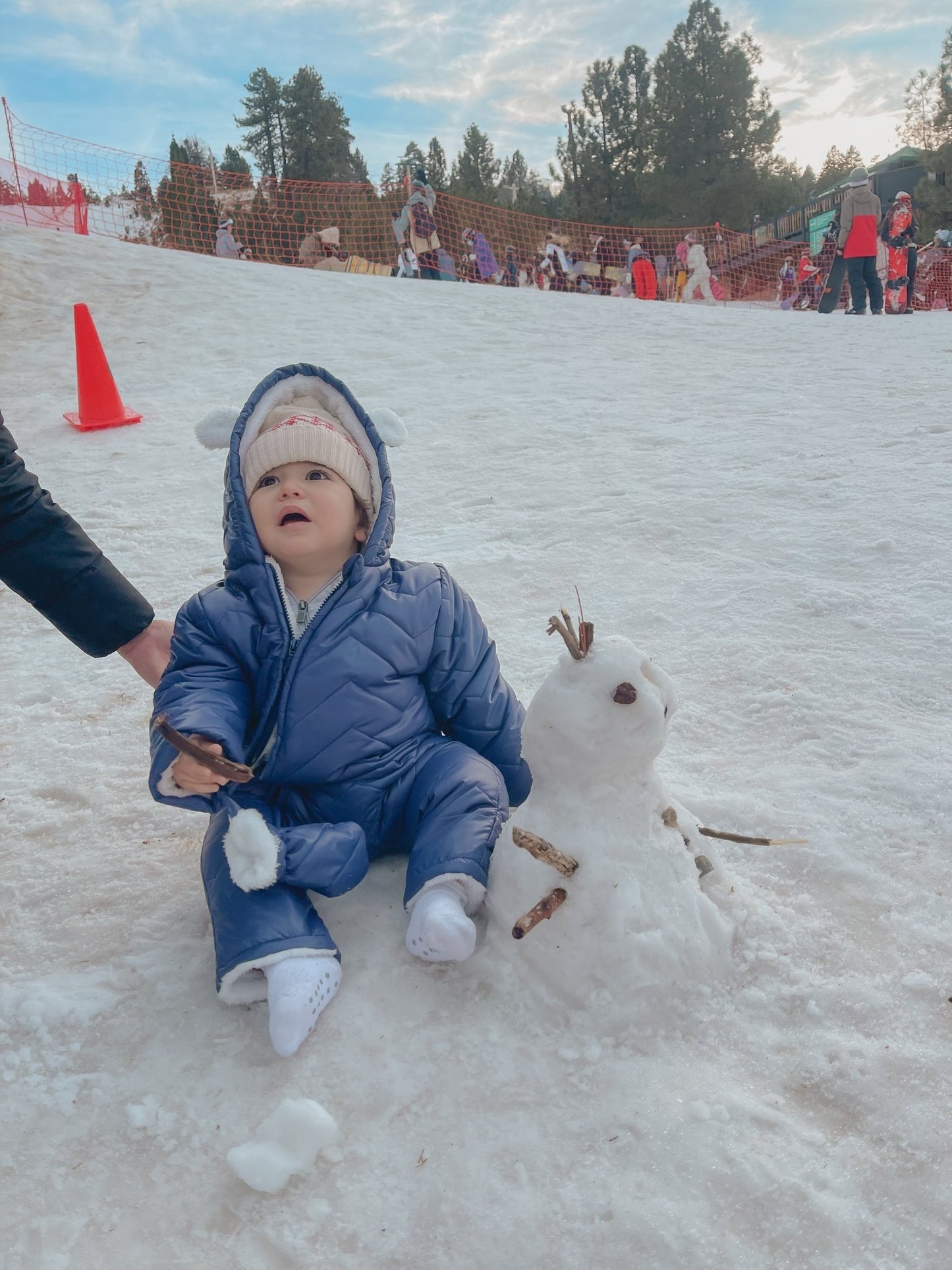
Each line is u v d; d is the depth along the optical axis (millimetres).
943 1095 1571
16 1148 1620
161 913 2170
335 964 1825
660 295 23672
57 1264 1431
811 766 2527
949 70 48062
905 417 6055
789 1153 1495
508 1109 1609
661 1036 1722
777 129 50594
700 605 3615
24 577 2205
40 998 1911
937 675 2926
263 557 2172
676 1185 1464
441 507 5086
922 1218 1393
